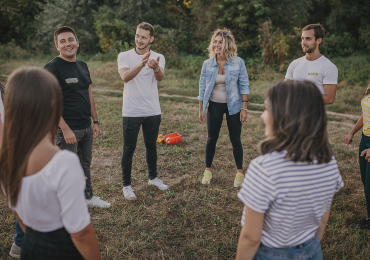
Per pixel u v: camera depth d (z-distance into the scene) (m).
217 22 16.50
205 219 2.91
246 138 5.27
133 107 3.07
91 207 3.06
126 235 2.65
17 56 17.33
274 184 1.06
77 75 2.68
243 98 3.47
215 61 3.40
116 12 18.12
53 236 1.14
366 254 2.36
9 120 1.03
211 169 4.04
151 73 3.10
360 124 2.75
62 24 17.75
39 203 1.05
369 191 2.57
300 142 1.07
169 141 4.87
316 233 1.33
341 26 18.31
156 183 3.48
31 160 1.03
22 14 20.25
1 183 1.11
